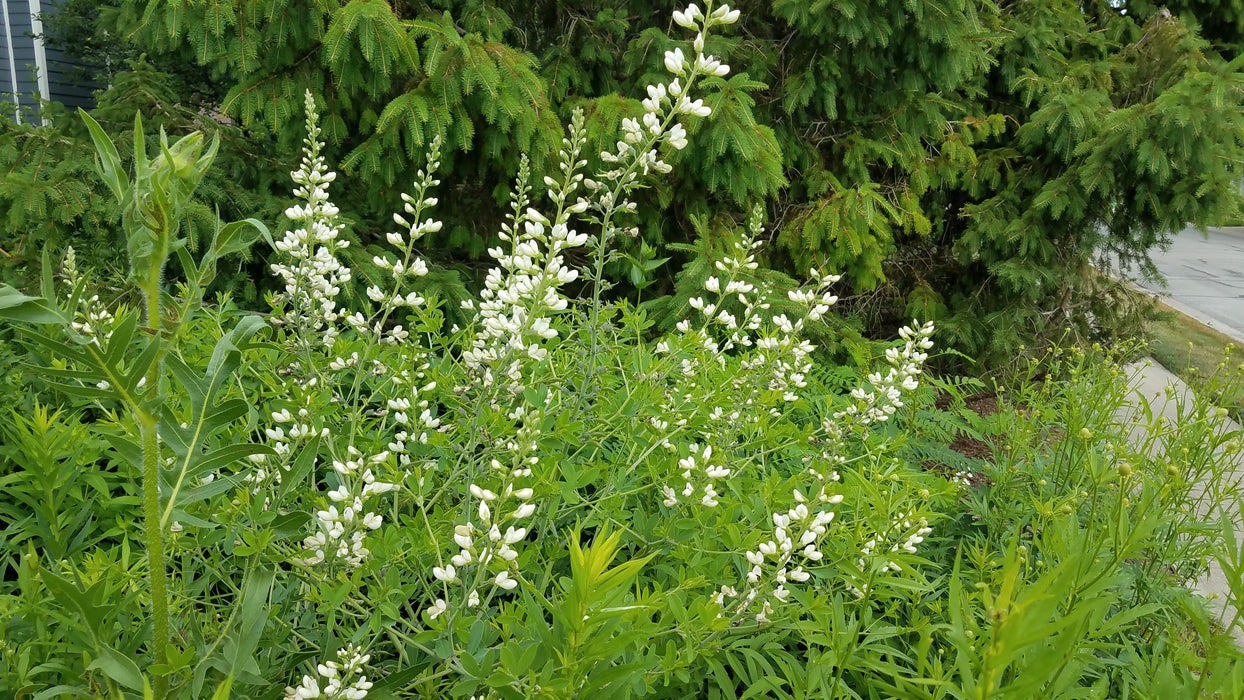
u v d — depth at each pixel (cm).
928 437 395
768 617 182
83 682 142
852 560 194
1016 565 90
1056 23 706
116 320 241
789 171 605
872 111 603
